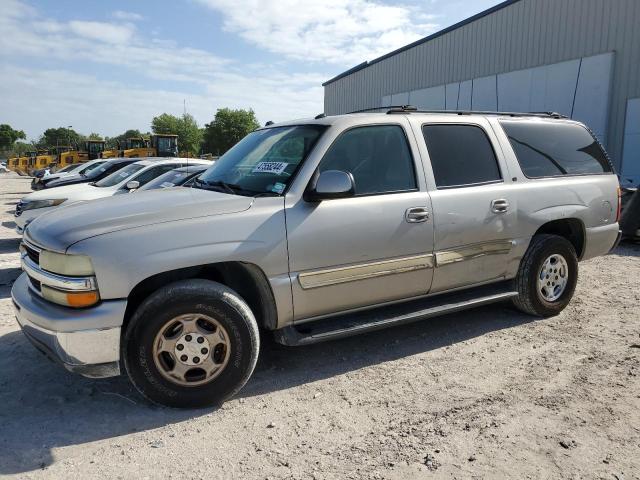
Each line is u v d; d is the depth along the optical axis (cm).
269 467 282
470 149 459
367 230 387
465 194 438
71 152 3425
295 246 361
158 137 3000
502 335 474
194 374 341
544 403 347
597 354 427
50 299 325
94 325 311
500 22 1783
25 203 945
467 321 512
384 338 470
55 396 360
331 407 347
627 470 275
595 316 523
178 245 328
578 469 276
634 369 397
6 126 11894
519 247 479
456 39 1995
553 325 498
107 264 312
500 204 458
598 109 1477
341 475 274
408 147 423
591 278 681
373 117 414
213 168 462
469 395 361
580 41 1513
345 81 2898
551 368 402
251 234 346
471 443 302
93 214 347
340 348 448
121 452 296
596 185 538
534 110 1677
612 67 1430
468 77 1945
